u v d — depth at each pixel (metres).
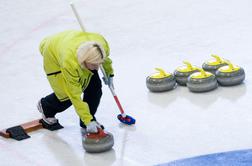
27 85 14.98
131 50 16.50
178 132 10.77
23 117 12.78
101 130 10.42
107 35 18.22
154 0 21.20
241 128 10.53
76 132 11.52
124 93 13.25
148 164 9.70
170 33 17.48
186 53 15.52
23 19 21.31
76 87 9.84
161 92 12.91
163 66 14.76
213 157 9.57
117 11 20.52
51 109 11.58
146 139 10.68
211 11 19.00
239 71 12.58
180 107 11.93
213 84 12.46
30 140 11.40
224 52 15.08
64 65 9.68
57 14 21.19
